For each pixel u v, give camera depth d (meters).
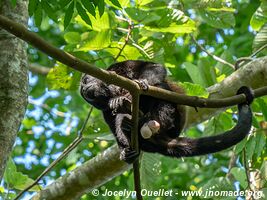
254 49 11.56
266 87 8.62
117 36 10.26
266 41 11.47
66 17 8.33
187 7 11.43
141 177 10.72
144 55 10.49
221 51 16.39
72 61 6.99
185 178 15.45
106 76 7.22
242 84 10.16
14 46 8.53
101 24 9.29
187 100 7.99
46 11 8.36
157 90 7.79
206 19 11.58
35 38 6.77
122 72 9.91
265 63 10.12
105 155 10.13
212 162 15.64
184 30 9.41
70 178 10.20
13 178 10.14
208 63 10.64
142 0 9.64
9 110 8.20
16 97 8.31
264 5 11.54
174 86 9.54
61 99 17.47
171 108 9.27
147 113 9.27
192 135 16.36
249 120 8.48
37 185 10.38
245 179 10.42
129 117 8.95
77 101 16.86
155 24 9.27
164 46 11.22
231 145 8.44
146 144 9.03
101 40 9.43
